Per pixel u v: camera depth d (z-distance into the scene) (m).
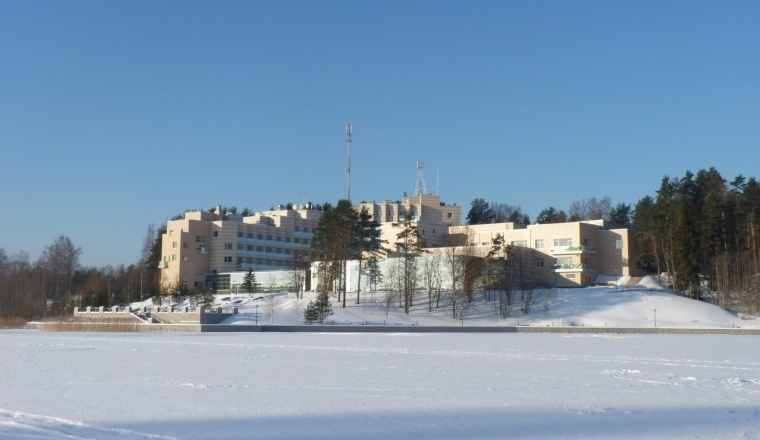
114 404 27.94
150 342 70.69
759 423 24.16
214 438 21.66
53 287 171.50
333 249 125.44
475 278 124.94
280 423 23.95
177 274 173.25
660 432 22.58
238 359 48.94
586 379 36.47
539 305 122.81
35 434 22.03
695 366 43.91
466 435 22.08
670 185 154.75
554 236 144.75
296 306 121.75
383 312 121.44
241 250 184.25
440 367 42.91
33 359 49.44
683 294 130.00
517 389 32.47
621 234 144.75
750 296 117.69
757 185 141.62
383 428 23.14
